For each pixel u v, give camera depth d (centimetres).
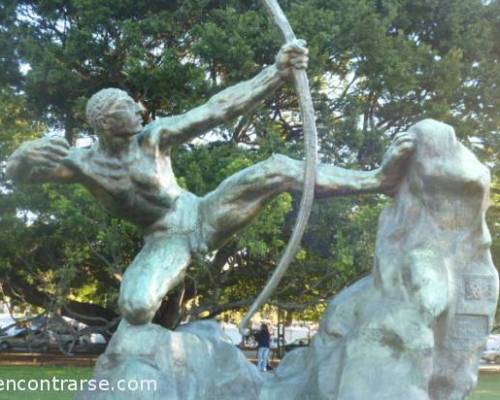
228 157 1403
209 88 1468
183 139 518
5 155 1470
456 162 471
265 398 482
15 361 1912
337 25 1464
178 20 1552
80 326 2559
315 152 498
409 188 486
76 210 1330
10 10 1681
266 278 1652
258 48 1462
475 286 473
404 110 1617
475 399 1244
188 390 462
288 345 2248
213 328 515
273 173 505
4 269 1744
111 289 1733
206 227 511
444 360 469
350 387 444
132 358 458
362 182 499
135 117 496
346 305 490
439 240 471
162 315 1479
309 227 1481
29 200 1495
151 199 511
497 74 1616
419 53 1566
